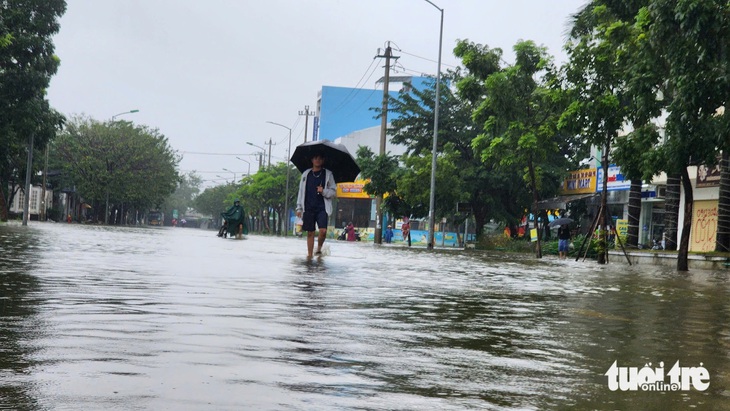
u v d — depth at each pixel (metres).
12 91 38.66
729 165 25.86
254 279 8.86
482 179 47.44
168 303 6.05
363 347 4.42
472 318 6.28
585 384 3.69
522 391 3.45
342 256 17.61
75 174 77.81
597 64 25.91
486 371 3.89
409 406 3.04
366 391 3.27
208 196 157.38
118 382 3.18
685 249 21.30
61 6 39.50
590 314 7.15
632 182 32.00
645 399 3.42
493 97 32.47
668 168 20.00
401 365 3.92
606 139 26.78
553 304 8.05
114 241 19.47
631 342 5.28
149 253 14.00
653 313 7.58
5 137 39.06
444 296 8.29
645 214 41.50
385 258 18.78
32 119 38.81
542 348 4.79
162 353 3.87
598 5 27.09
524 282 11.83
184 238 27.75
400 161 52.84
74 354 3.75
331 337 4.73
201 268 10.42
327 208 14.86
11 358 3.60
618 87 26.34
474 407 3.08
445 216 52.19
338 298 7.21
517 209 49.91
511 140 32.41
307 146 14.70
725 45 17.80
